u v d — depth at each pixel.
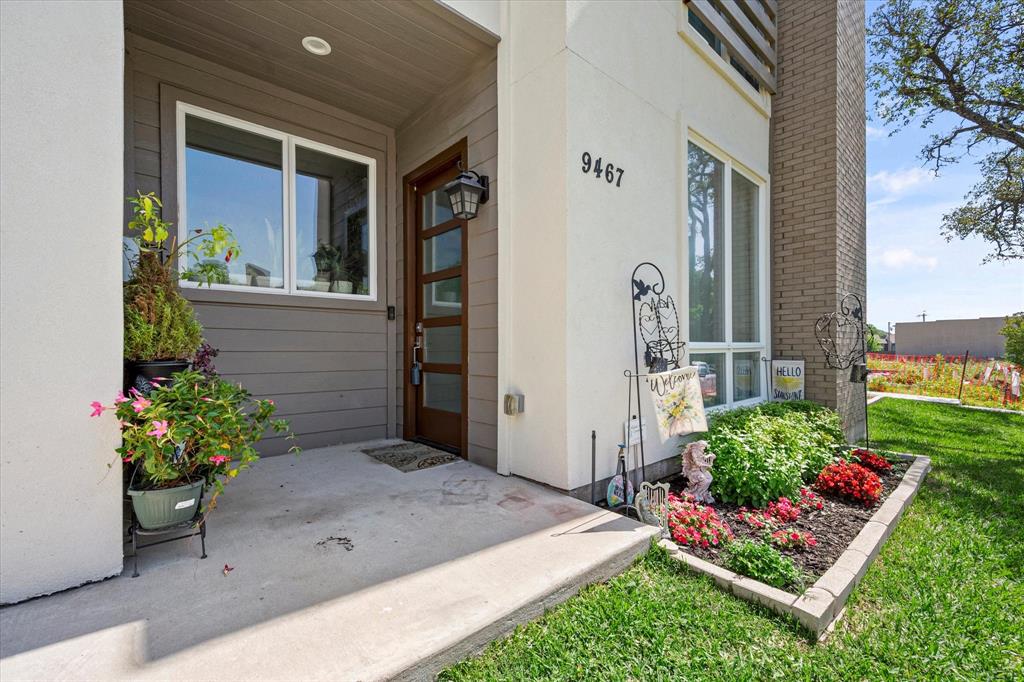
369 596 1.61
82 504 1.63
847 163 5.27
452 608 1.55
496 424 3.22
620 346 3.11
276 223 3.75
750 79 5.13
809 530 2.65
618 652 1.56
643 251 3.34
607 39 3.07
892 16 6.86
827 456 3.69
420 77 3.58
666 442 3.54
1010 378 9.26
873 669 1.58
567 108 2.75
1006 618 1.91
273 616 1.47
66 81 1.61
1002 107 6.54
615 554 2.01
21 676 1.18
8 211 1.50
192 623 1.43
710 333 4.30
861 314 5.50
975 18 6.14
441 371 3.91
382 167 4.34
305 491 2.76
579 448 2.79
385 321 4.34
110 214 1.69
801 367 5.08
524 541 2.08
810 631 1.74
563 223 2.75
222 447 1.77
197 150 3.39
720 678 1.48
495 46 3.23
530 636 1.59
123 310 1.82
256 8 2.81
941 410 8.13
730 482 3.05
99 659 1.25
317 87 3.73
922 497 3.44
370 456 3.62
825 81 5.04
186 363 2.12
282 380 3.70
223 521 2.28
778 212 5.41
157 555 1.89
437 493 2.72
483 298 3.36
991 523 2.94
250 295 3.55
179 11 2.84
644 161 3.38
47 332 1.56
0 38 1.50
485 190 3.33
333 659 1.28
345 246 4.14
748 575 2.04
